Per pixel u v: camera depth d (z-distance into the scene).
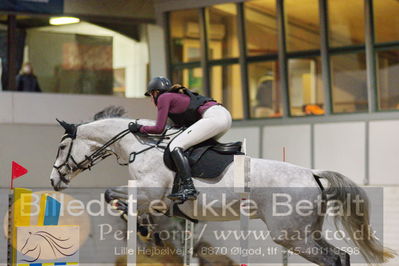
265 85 16.31
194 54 16.86
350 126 14.84
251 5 16.25
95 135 9.60
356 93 15.07
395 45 14.51
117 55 16.05
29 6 15.11
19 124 14.42
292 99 15.93
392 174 14.13
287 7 15.87
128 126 9.44
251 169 8.87
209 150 9.05
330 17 15.38
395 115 14.30
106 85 15.95
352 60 15.13
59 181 9.78
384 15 14.64
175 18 16.67
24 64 15.20
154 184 9.09
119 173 14.73
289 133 15.70
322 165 15.16
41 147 14.48
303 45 15.75
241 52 16.44
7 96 14.43
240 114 16.64
